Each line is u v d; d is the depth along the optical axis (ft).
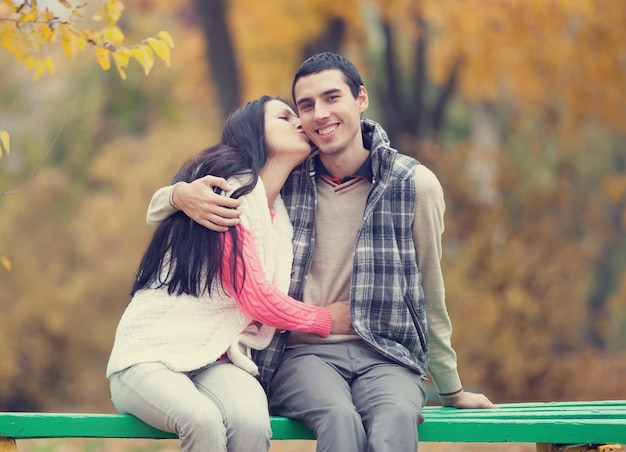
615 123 66.28
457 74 71.46
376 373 16.20
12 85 85.61
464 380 47.34
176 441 37.70
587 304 79.25
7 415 15.25
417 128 69.87
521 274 49.60
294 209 17.26
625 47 62.80
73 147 82.38
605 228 74.13
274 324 15.99
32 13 20.08
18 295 69.87
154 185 76.69
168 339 15.71
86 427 15.35
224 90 62.28
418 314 17.02
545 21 61.98
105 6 19.97
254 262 15.97
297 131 17.17
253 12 63.21
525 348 47.93
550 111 72.69
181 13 80.18
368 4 64.39
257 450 14.93
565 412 16.81
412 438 15.08
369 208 16.80
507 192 67.10
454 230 60.75
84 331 69.67
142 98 83.56
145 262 16.40
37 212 77.30
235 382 15.49
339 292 17.04
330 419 15.20
